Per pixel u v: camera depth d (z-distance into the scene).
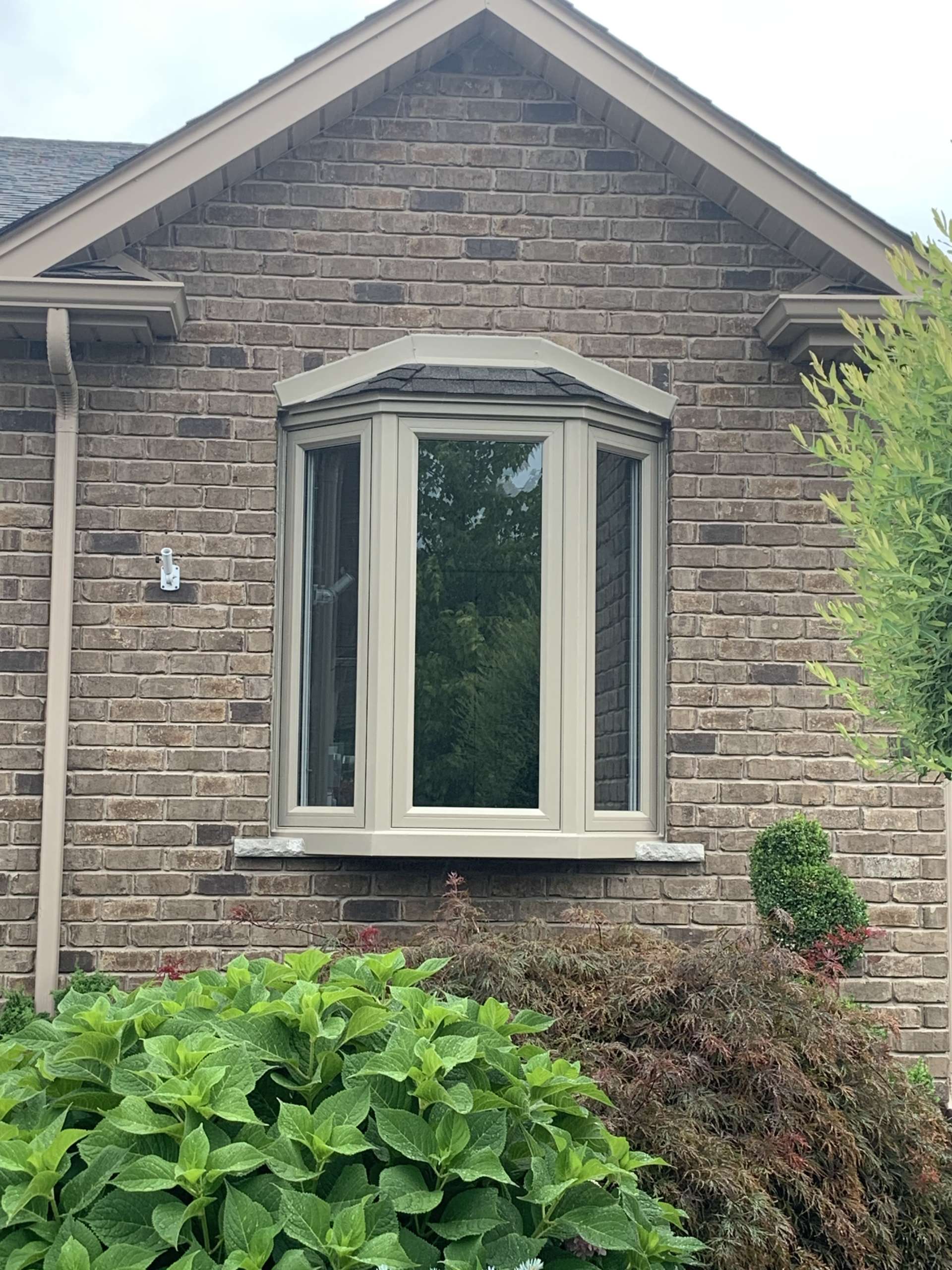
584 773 7.22
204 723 7.25
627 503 7.64
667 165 7.70
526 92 7.70
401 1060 2.80
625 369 7.61
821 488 7.60
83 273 7.17
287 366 7.48
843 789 7.46
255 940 7.16
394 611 7.16
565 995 4.73
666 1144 4.04
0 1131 2.66
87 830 7.16
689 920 7.34
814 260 7.64
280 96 7.27
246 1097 2.88
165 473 7.37
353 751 7.21
